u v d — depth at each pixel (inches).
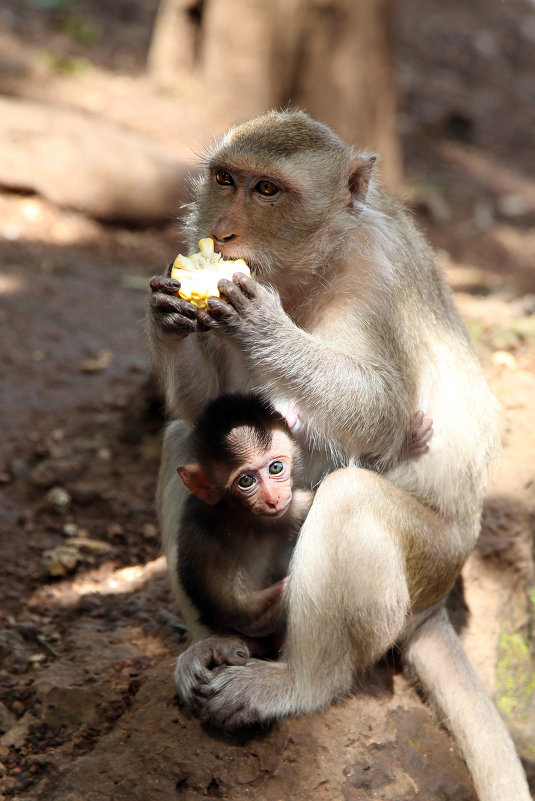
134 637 417.1
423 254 399.2
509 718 428.1
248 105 1015.6
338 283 373.1
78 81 1088.2
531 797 395.5
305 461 392.5
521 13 1692.9
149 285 359.6
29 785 343.6
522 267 987.9
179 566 378.6
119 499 535.8
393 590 357.1
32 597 460.1
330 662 355.9
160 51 1117.1
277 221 365.1
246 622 371.9
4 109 891.4
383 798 344.5
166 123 1004.6
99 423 581.3
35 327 692.1
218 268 354.3
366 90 977.5
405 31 1505.9
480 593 442.9
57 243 839.1
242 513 366.3
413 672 390.6
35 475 542.0
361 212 373.7
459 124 1299.2
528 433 501.4
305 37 966.4
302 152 366.6
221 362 407.5
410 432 374.9
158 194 896.3
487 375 556.1
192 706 355.9
